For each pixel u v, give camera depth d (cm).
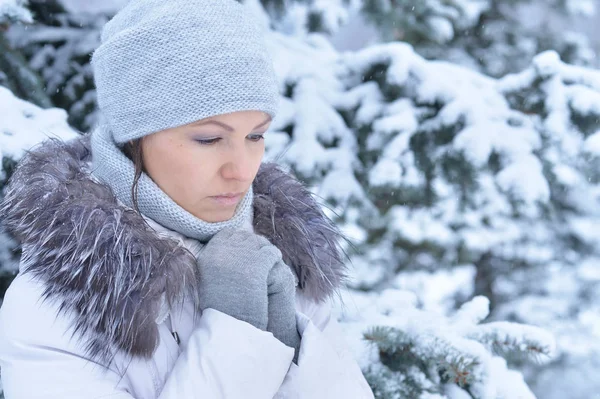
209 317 88
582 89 207
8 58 180
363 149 219
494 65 343
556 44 352
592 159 223
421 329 142
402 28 314
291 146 211
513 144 212
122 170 94
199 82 86
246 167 91
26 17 157
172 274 85
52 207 86
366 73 221
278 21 287
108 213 86
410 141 215
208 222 96
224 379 83
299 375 91
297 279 111
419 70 210
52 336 82
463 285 300
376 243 292
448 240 283
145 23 88
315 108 215
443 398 131
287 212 111
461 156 209
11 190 95
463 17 329
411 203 244
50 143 106
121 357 85
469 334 150
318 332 96
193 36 87
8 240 138
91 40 217
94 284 81
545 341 146
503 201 235
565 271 320
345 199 217
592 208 305
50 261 83
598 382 287
